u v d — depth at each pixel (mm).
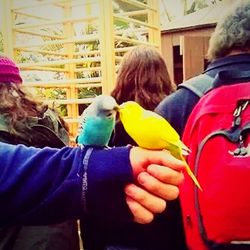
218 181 1091
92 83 3266
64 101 3094
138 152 528
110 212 528
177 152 554
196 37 4352
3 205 541
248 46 1312
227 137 1106
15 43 3156
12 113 1295
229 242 1096
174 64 5168
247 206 1065
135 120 546
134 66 1792
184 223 1186
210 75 1351
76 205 530
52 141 1340
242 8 1329
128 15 3512
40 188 534
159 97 1772
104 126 548
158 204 505
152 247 1443
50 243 1277
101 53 2783
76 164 535
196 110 1205
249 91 1143
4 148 570
